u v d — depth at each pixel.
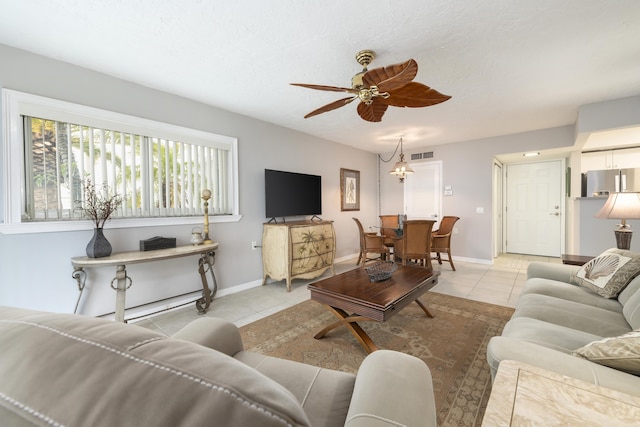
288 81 2.61
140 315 2.63
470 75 2.51
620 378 0.83
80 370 0.37
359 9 1.65
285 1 1.58
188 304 2.99
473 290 3.41
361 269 2.75
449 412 1.42
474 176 5.05
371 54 2.12
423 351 2.00
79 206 2.29
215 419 0.30
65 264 2.23
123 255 2.31
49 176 2.16
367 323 2.47
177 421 0.30
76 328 0.44
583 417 0.64
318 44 2.01
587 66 2.36
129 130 2.56
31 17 1.69
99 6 1.60
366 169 5.97
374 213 6.22
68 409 0.33
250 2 1.58
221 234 3.31
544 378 0.79
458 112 3.51
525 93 2.91
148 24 1.77
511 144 4.65
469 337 2.21
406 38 1.95
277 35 1.90
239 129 3.50
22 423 0.34
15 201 2.00
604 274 1.89
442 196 5.44
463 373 1.74
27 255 2.07
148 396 0.33
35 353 0.40
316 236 3.84
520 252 5.90
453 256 5.33
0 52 1.95
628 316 1.48
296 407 0.36
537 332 1.33
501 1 1.60
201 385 0.34
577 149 4.38
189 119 3.00
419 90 1.92
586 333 1.36
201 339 1.11
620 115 3.07
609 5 1.63
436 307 2.84
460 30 1.86
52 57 2.15
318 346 2.10
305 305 2.98
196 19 1.73
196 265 3.08
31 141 2.09
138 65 2.29
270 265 3.65
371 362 0.93
